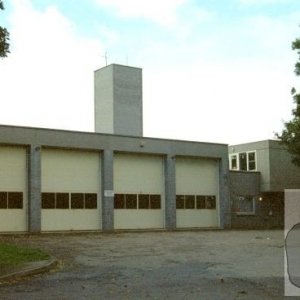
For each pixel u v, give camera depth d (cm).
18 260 1638
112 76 4588
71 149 3503
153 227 3819
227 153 4225
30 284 1253
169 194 3866
